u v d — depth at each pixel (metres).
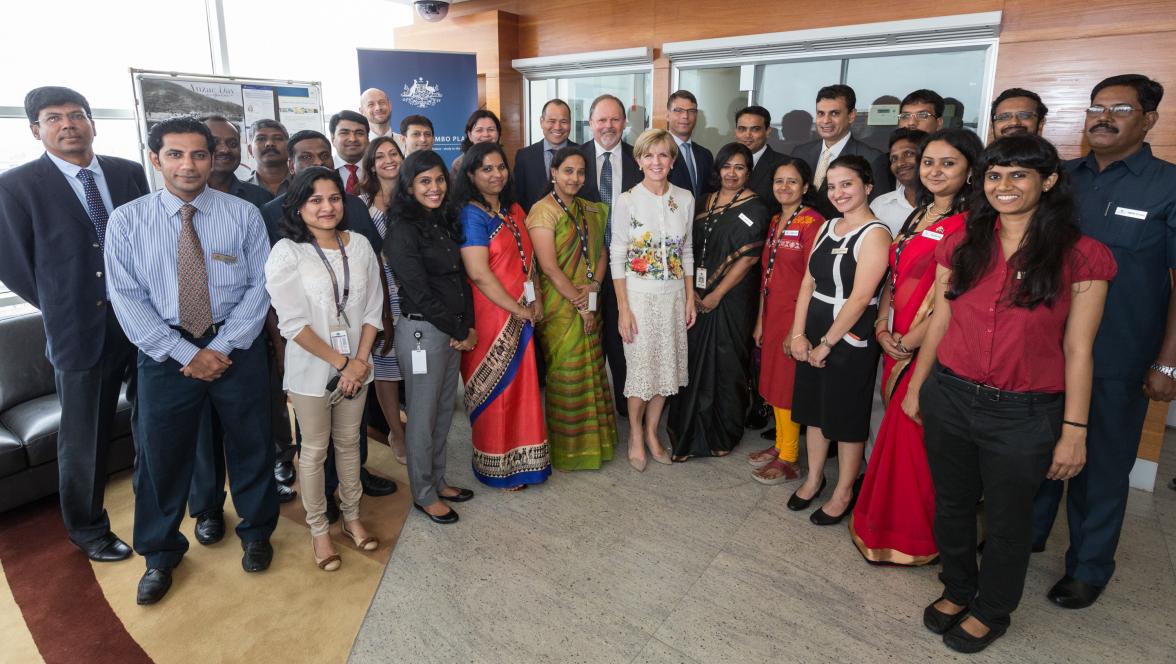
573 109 5.77
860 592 2.33
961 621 2.07
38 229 2.25
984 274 1.78
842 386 2.55
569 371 3.07
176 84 4.33
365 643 2.09
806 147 3.74
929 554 2.44
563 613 2.22
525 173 3.84
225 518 2.84
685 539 2.65
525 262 2.83
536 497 2.98
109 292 2.12
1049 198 1.67
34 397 3.25
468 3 6.01
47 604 2.28
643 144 2.91
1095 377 2.14
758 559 2.52
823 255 2.57
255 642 2.10
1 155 4.16
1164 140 3.39
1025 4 3.68
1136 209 2.06
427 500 2.77
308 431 2.34
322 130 5.03
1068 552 2.33
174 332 2.15
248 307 2.27
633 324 3.05
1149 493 3.08
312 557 2.56
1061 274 1.66
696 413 3.29
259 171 3.21
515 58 5.92
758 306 3.31
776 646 2.07
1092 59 3.54
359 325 2.37
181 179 2.08
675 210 3.02
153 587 2.29
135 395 2.52
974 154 2.17
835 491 2.79
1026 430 1.76
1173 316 2.02
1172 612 2.24
